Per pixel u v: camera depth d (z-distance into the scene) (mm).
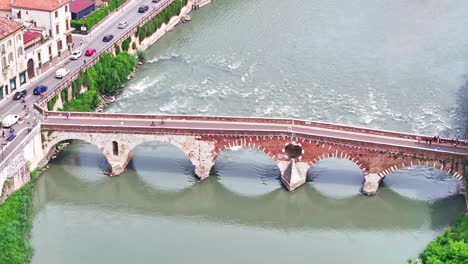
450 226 187625
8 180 188375
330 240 187750
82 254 177750
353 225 193750
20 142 196625
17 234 176125
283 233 190625
